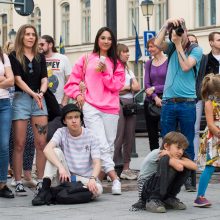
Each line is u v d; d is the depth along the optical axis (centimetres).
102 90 977
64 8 4338
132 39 3831
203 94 839
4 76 918
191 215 779
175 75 959
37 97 951
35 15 4525
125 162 1138
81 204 860
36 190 980
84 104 974
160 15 3703
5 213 796
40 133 974
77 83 989
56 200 866
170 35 943
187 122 959
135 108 1130
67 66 1109
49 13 4409
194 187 965
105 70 972
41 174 984
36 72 969
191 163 802
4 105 918
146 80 1119
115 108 984
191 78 961
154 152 816
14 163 961
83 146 909
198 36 3450
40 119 973
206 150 830
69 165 909
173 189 818
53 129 1027
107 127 980
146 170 817
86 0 4184
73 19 4244
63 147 910
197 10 3478
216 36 1143
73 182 873
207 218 759
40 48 1097
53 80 1099
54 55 1109
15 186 986
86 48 4134
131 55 3838
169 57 971
